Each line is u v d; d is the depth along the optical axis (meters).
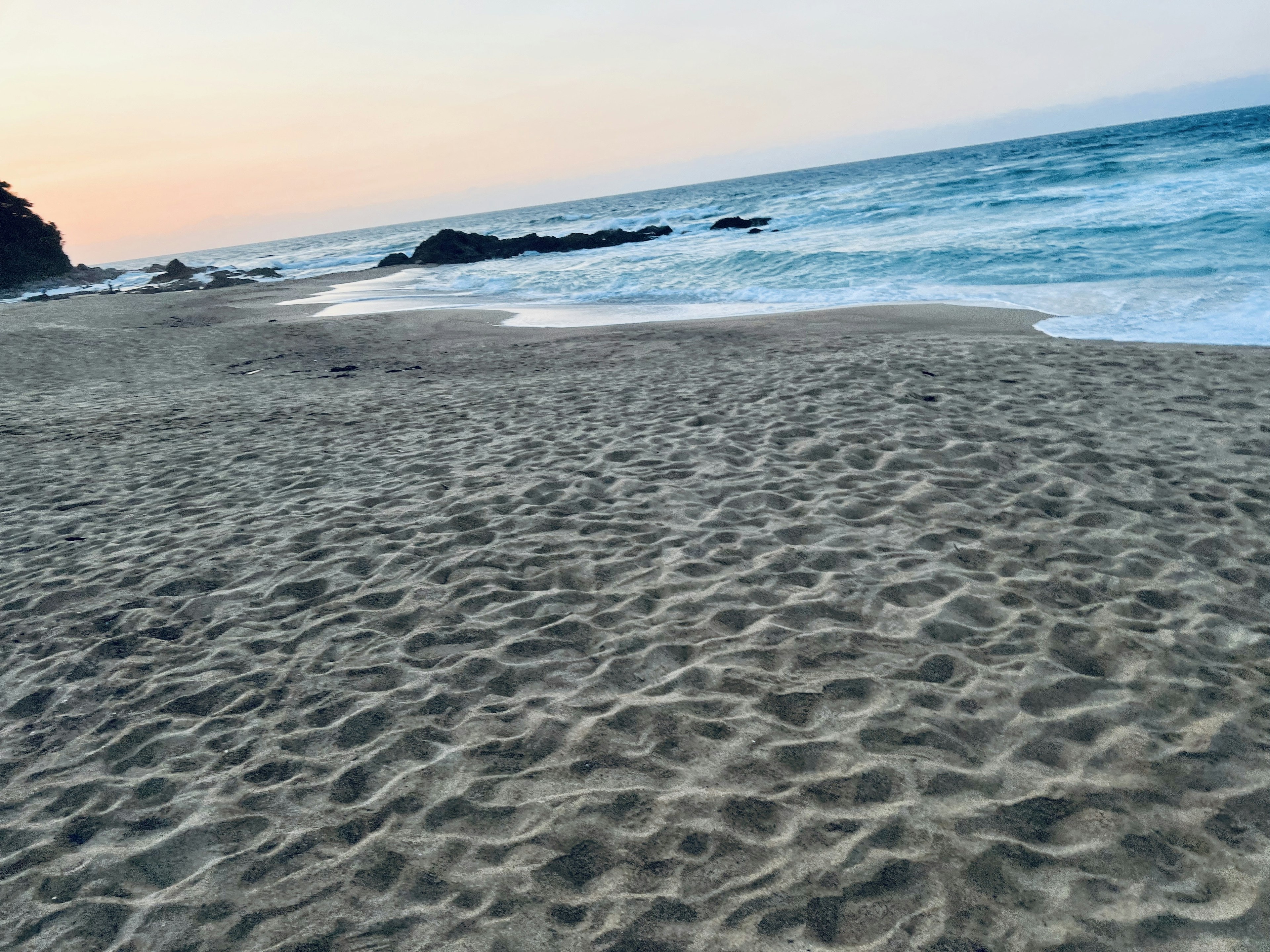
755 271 21.73
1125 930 2.28
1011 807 2.75
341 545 5.26
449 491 6.18
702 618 4.10
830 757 3.02
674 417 7.88
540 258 38.75
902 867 2.50
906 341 11.24
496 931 2.34
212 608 4.53
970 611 4.06
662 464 6.47
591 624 4.10
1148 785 2.84
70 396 11.37
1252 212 17.56
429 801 2.90
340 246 104.25
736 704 3.37
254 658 3.98
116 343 15.96
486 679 3.67
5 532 6.01
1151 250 16.62
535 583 4.58
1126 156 39.94
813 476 6.00
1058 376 8.67
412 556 5.02
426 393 10.23
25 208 51.25
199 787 3.07
